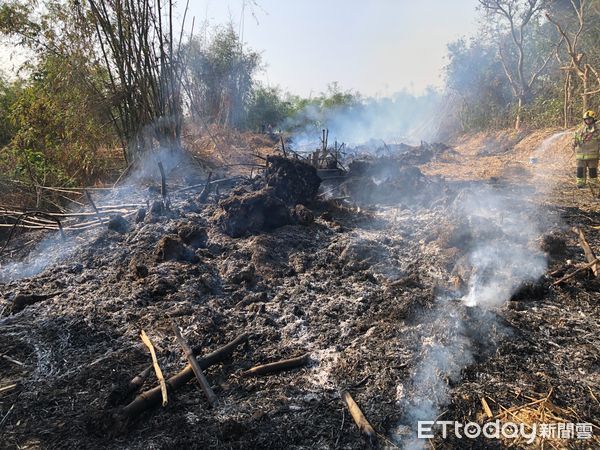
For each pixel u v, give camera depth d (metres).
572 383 3.54
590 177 9.39
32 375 3.87
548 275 5.21
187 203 7.90
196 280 5.33
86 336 4.39
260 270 5.61
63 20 11.09
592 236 6.41
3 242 7.46
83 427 3.24
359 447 3.04
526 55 21.12
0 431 3.25
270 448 3.04
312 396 3.53
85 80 10.97
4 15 11.12
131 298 4.99
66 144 10.91
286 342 4.28
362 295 5.00
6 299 5.26
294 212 7.06
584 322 4.36
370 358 3.91
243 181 9.26
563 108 16.36
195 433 3.15
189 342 4.22
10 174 9.29
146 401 3.35
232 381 3.72
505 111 20.59
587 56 15.80
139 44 10.61
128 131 11.08
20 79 13.86
